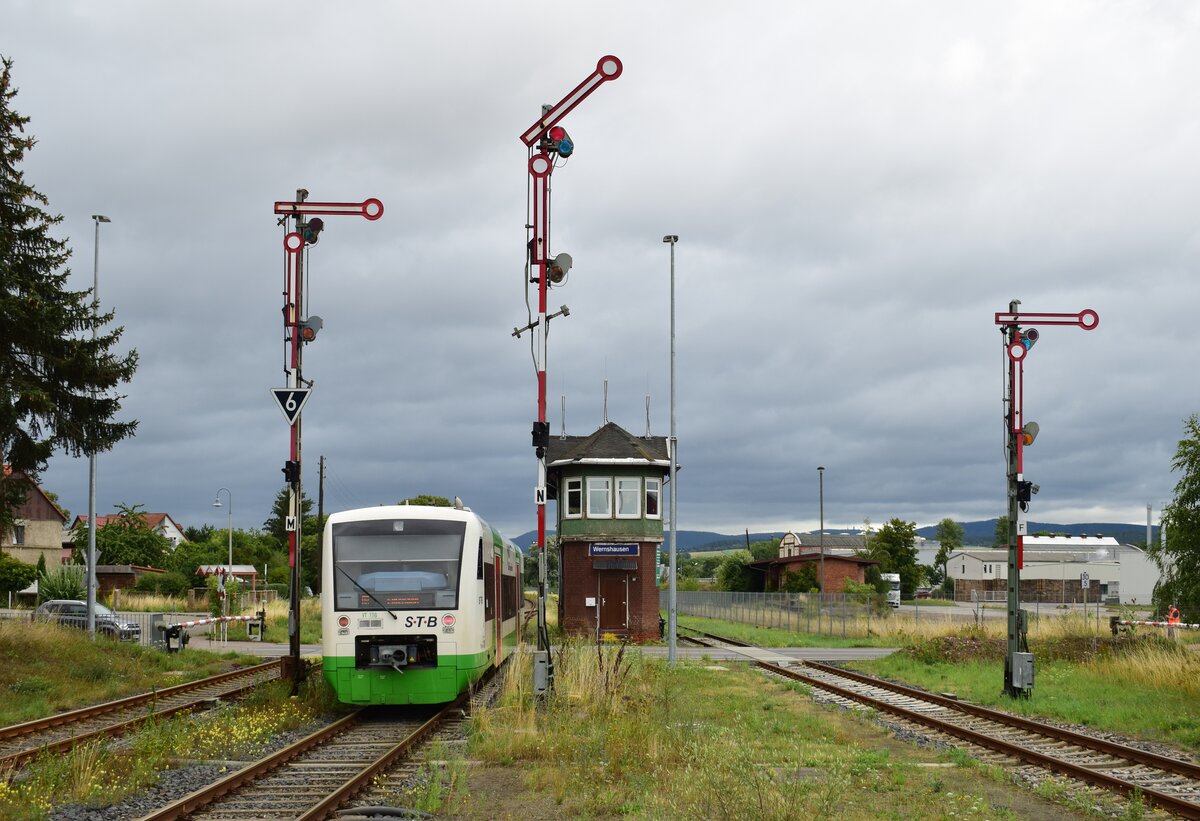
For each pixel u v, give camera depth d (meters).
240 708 18.34
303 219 21.39
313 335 21.30
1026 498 21.72
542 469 18.39
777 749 14.74
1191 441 22.95
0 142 25.94
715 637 45.28
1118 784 12.10
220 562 87.25
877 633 46.56
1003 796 11.92
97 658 25.28
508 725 15.10
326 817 10.29
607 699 17.00
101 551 76.69
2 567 58.53
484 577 19.28
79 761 12.10
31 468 26.88
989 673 26.86
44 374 26.03
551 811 10.71
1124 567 100.06
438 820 10.36
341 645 17.94
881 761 13.73
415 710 19.41
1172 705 19.56
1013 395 21.83
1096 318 21.91
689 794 10.17
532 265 19.09
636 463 43.38
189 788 11.84
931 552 144.50
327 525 18.77
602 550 43.25
